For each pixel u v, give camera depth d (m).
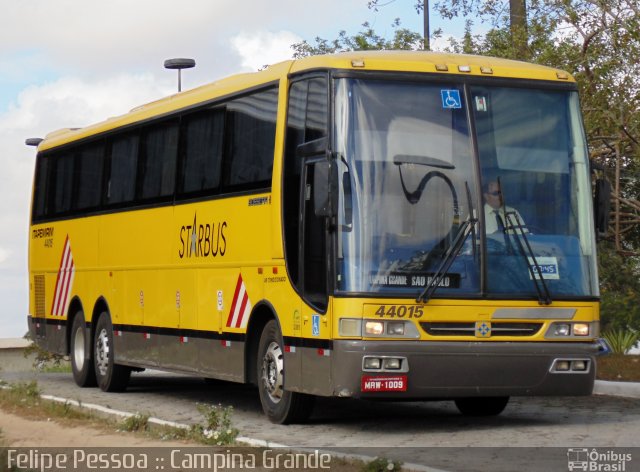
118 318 19.47
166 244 17.64
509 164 13.70
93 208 20.72
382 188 13.16
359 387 12.82
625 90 21.20
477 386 13.18
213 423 12.64
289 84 14.32
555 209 13.81
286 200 14.10
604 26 21.34
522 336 13.41
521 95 13.95
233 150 15.69
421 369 12.94
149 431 12.88
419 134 13.42
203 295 16.31
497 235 13.43
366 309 12.85
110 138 20.28
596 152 22.22
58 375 25.20
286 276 13.99
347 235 13.02
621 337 21.00
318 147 13.34
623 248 23.22
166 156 17.94
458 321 13.12
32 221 23.86
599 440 12.68
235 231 15.42
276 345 14.47
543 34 22.17
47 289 22.88
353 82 13.41
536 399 17.38
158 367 17.88
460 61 13.99
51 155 23.16
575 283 13.73
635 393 17.27
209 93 16.64
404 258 13.05
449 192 13.35
